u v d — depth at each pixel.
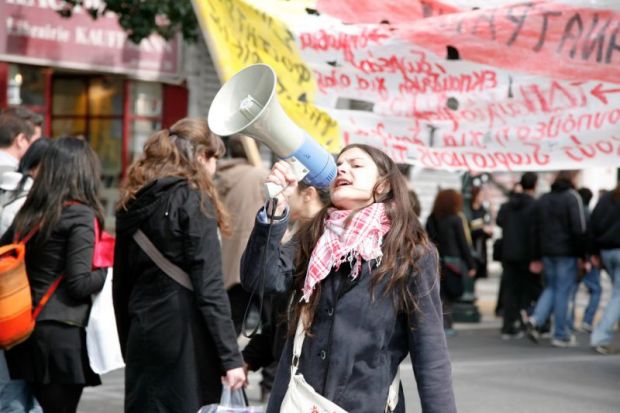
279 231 3.48
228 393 4.71
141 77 16.50
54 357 4.96
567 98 5.00
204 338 4.77
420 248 3.48
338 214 3.59
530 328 12.66
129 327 4.95
